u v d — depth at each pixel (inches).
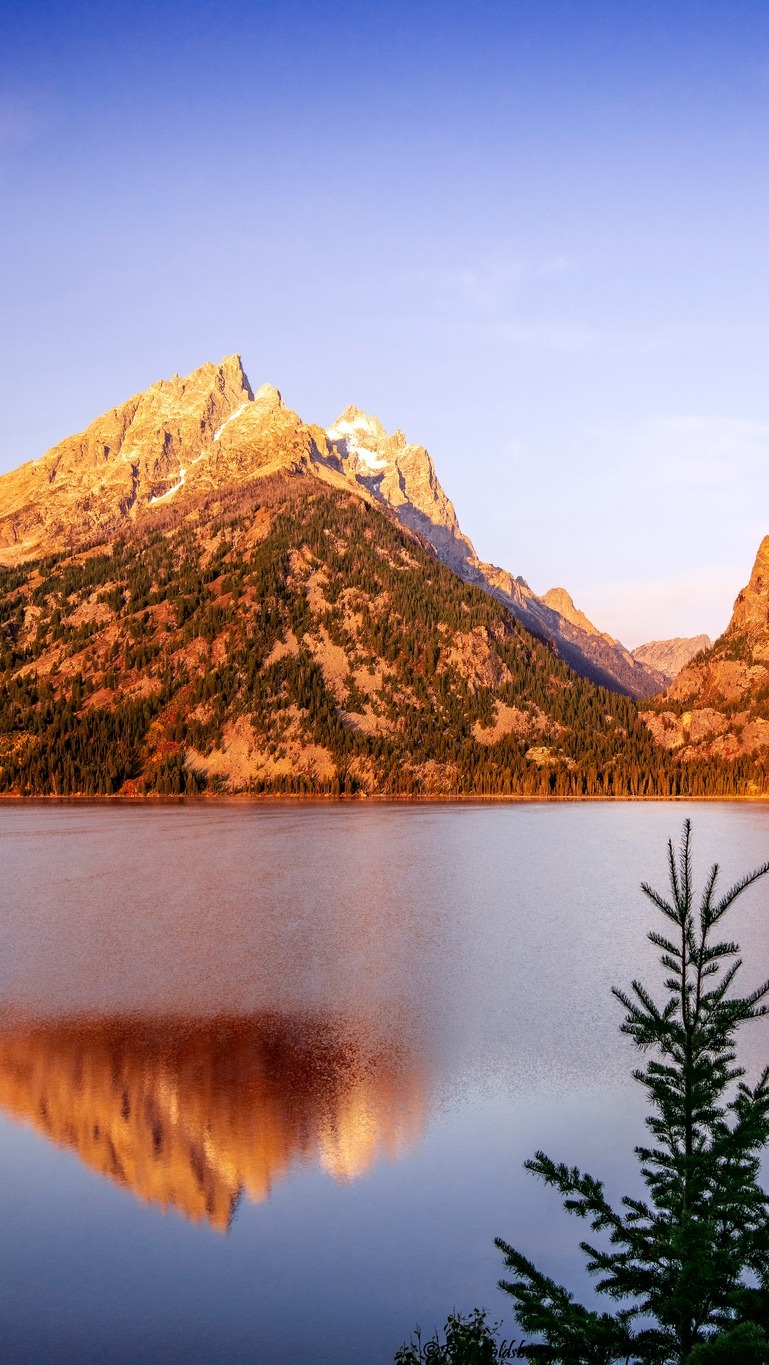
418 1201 1502.2
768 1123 830.5
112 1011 2610.7
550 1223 1434.5
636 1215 869.8
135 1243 1395.2
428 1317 1194.6
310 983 2925.7
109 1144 1731.1
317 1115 1857.8
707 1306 784.3
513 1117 1841.8
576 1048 2266.2
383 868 5861.2
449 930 3853.3
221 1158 1678.2
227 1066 2149.4
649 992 2783.0
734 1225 821.2
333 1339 1145.4
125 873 5585.6
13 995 2783.0
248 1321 1179.9
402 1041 2324.1
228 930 3838.6
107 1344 1150.3
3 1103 1932.8
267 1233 1417.3
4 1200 1528.1
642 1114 1850.4
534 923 4028.1
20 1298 1254.9
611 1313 1157.7
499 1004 2672.2
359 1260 1333.7
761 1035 2278.5
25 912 4271.7
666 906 893.2
